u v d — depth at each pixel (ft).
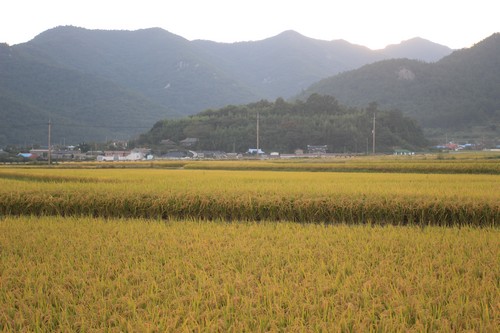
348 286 18.33
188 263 21.48
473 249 24.18
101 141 479.41
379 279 18.89
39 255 23.54
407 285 18.11
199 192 45.75
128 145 371.76
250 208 42.83
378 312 15.96
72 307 16.78
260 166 130.41
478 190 46.96
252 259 22.52
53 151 322.14
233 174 86.94
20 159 247.91
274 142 343.67
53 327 15.53
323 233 29.53
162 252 24.08
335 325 14.55
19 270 20.81
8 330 15.05
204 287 18.58
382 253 23.57
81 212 45.93
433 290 17.76
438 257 22.13
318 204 41.91
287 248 25.17
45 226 32.53
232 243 26.35
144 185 54.60
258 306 16.10
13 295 17.56
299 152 328.08
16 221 35.04
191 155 322.34
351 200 41.63
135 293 18.04
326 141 342.23
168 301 17.12
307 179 68.90
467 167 104.47
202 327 14.66
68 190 48.24
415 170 109.60
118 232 30.14
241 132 347.97
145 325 14.69
